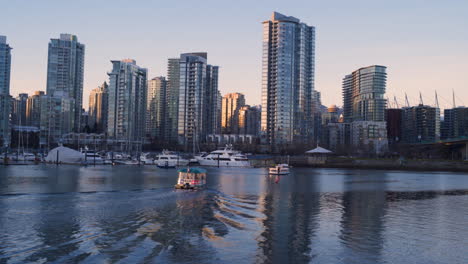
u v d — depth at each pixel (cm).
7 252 2559
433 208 5175
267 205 5131
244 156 17488
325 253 2758
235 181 9250
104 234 3111
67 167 12925
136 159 17700
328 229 3591
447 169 18400
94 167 13488
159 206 4681
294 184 8975
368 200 6000
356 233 3444
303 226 3703
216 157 16800
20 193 5759
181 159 16175
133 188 6712
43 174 9556
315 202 5603
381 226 3806
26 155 16400
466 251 2894
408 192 7462
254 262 2503
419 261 2630
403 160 19412
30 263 2338
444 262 2620
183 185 6675
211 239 3044
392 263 2570
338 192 7219
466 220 4228
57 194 5675
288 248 2862
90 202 4912
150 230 3300
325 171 16688
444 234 3475
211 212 4325
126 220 3725
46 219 3709
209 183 8388
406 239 3250
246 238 3125
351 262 2561
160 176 9656
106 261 2398
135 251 2638
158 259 2472
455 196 6781
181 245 2828
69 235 3052
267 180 9975
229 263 2456
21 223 3500
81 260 2411
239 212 4422
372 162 19800
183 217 3966
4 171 10481
